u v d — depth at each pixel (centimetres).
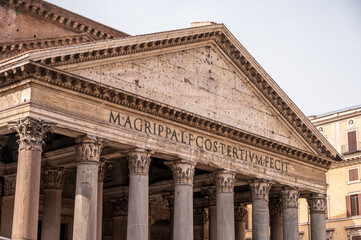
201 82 3378
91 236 2669
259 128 3703
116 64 2931
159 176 4194
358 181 5403
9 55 3578
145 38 3005
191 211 3169
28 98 2548
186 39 3284
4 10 3753
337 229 5475
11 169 3503
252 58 3625
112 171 4172
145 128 3012
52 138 3359
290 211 3888
